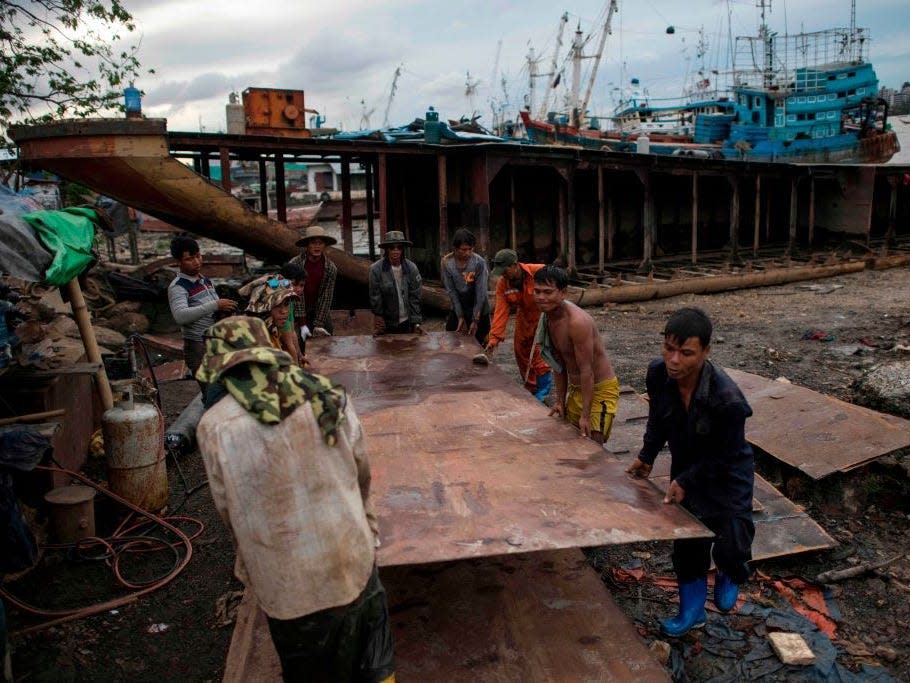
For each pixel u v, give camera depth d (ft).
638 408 19.66
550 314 14.07
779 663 10.85
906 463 15.80
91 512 14.57
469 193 41.68
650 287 44.91
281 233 34.47
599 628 10.62
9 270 13.28
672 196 58.75
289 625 7.57
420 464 12.05
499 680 9.59
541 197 50.44
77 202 40.73
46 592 13.06
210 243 90.27
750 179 63.36
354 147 36.91
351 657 7.91
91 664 11.31
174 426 19.71
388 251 22.06
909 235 75.46
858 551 14.02
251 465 7.15
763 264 53.88
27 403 15.46
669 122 98.53
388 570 12.20
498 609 11.09
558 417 14.35
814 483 15.90
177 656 11.54
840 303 41.65
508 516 9.87
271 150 36.91
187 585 13.51
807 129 95.86
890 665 10.88
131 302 34.60
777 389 19.84
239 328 7.68
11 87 31.83
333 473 7.48
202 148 34.88
